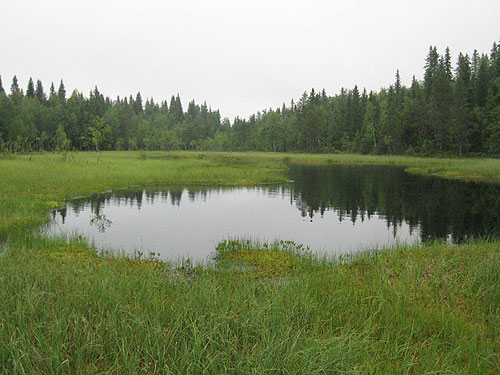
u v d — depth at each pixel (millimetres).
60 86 125312
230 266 8617
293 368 3920
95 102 107875
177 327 4465
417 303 6086
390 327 5074
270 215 16688
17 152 68250
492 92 66375
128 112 114562
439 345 4777
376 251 9906
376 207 19125
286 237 12750
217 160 58156
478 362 4328
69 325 4504
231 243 10656
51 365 3674
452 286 6840
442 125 66875
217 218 15781
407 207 19188
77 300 5121
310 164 55562
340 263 8828
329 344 4340
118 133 106562
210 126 148750
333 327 5145
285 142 105750
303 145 102688
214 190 24594
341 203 20297
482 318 5656
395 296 6203
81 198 19609
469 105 69562
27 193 18547
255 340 4562
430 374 3980
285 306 5465
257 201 20531
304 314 5258
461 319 5445
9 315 4613
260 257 9617
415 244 10539
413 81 98500
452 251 9570
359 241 12297
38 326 4207
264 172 35906
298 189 25797
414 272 7430
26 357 3703
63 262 8062
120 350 3955
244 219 15711
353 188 26469
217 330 4457
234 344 4234
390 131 77750
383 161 59562
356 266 8711
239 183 28344
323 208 18750
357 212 17750
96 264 8258
